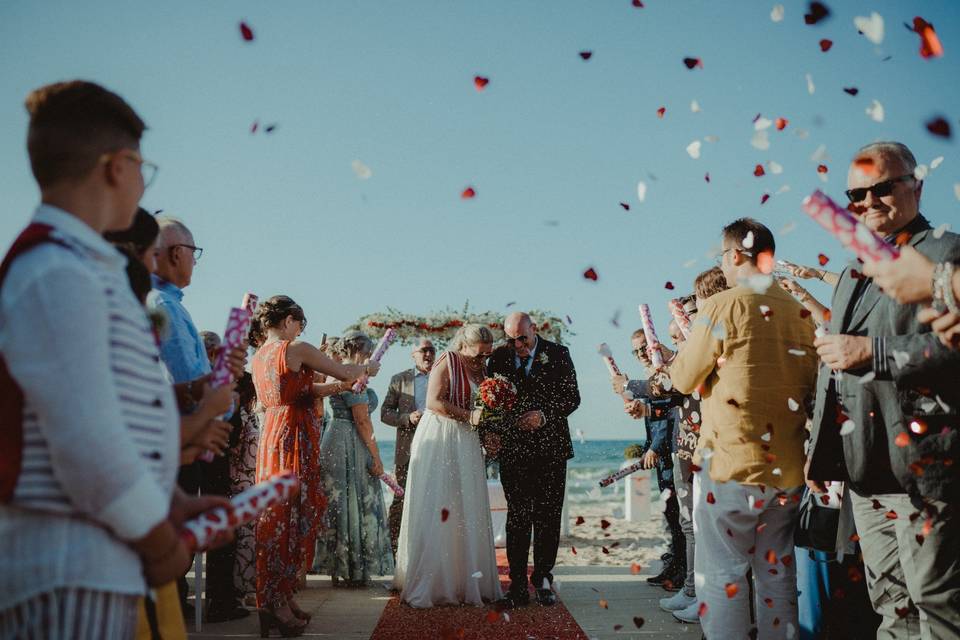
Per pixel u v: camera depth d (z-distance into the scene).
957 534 2.48
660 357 4.09
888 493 2.68
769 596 3.11
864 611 3.31
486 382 4.96
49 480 1.31
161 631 2.06
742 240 3.21
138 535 1.33
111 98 1.50
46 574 1.30
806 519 3.35
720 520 3.09
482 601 5.13
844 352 2.53
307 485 4.40
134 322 1.46
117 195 1.50
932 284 1.87
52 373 1.27
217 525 1.55
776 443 3.07
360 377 4.68
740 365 3.08
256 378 4.52
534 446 5.09
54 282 1.32
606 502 15.95
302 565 4.40
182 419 2.16
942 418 2.46
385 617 4.73
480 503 5.18
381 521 5.95
